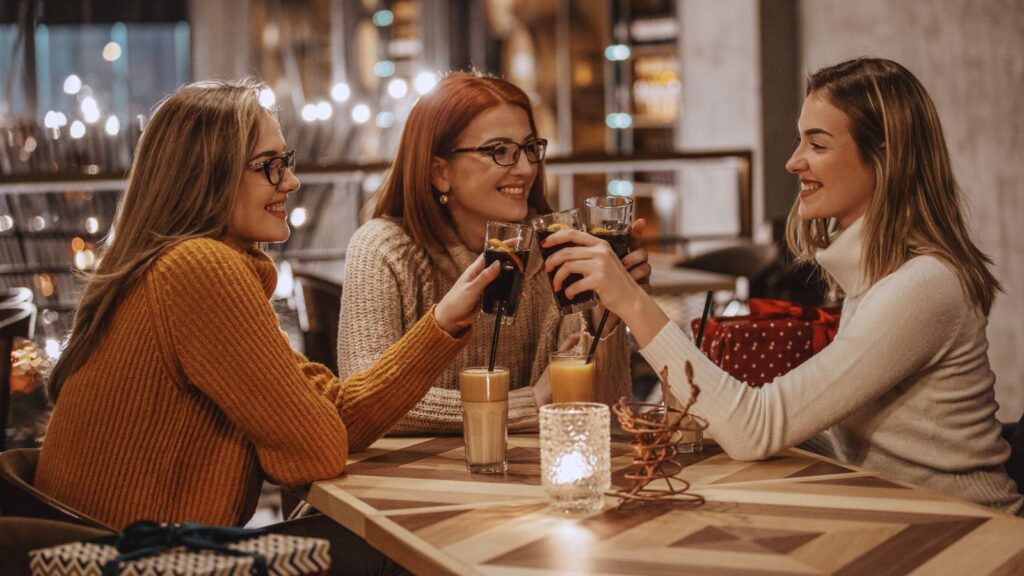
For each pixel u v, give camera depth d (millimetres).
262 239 1988
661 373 1774
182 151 1889
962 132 5508
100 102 11867
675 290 4191
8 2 11039
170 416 1815
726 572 1278
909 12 5934
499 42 9992
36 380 3668
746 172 6051
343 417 1942
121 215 1916
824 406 1784
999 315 5273
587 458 1513
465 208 2424
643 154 5883
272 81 11844
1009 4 5160
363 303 2307
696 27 7871
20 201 6305
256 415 1771
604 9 8781
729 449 1790
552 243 1812
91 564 1337
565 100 9211
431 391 2123
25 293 3795
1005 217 5230
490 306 1861
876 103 1917
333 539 1852
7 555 1540
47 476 1853
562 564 1313
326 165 5449
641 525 1461
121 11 11992
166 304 1783
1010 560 1313
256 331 1787
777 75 7219
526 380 2518
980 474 1923
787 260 4711
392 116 9461
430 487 1706
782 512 1509
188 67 12492
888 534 1408
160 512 1814
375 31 11117
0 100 11328
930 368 1882
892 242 1903
